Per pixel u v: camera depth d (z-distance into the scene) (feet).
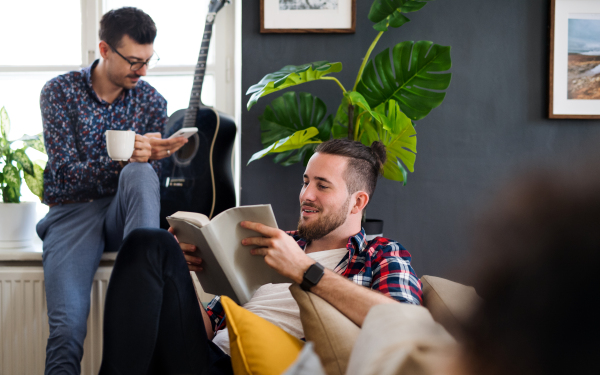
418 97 6.11
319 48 7.02
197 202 6.64
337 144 4.33
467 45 7.13
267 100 7.03
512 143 7.14
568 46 7.07
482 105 7.14
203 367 3.44
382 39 7.04
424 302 3.69
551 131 7.16
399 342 1.64
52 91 6.08
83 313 5.48
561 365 1.08
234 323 2.84
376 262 3.98
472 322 1.32
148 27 6.20
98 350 6.15
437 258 7.08
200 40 7.86
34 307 6.11
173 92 7.87
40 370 6.11
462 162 7.13
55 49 7.80
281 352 2.76
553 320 1.08
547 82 7.12
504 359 1.17
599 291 1.04
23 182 7.60
